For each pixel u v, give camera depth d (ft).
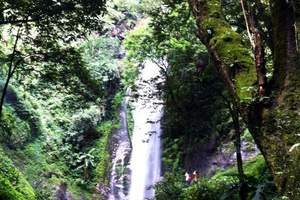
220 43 9.89
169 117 56.13
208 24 10.36
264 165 28.63
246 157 40.91
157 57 52.01
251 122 8.52
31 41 30.48
